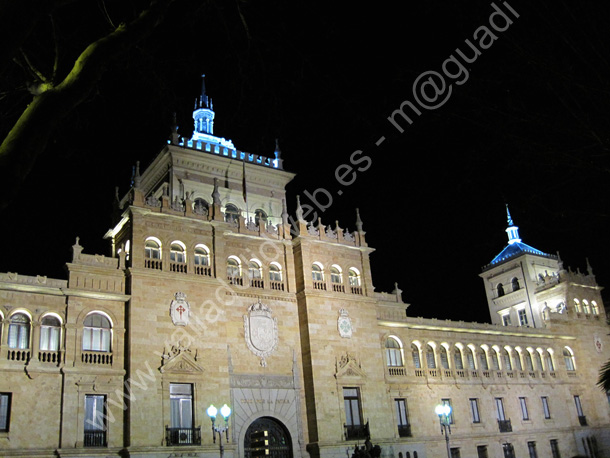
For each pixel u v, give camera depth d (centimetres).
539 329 6631
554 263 7844
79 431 3547
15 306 3616
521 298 7575
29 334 3631
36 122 854
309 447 4338
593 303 7369
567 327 6944
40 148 860
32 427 3434
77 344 3722
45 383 3562
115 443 3631
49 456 3422
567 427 6341
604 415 6744
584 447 6388
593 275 7544
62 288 3762
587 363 6906
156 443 3697
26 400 3469
